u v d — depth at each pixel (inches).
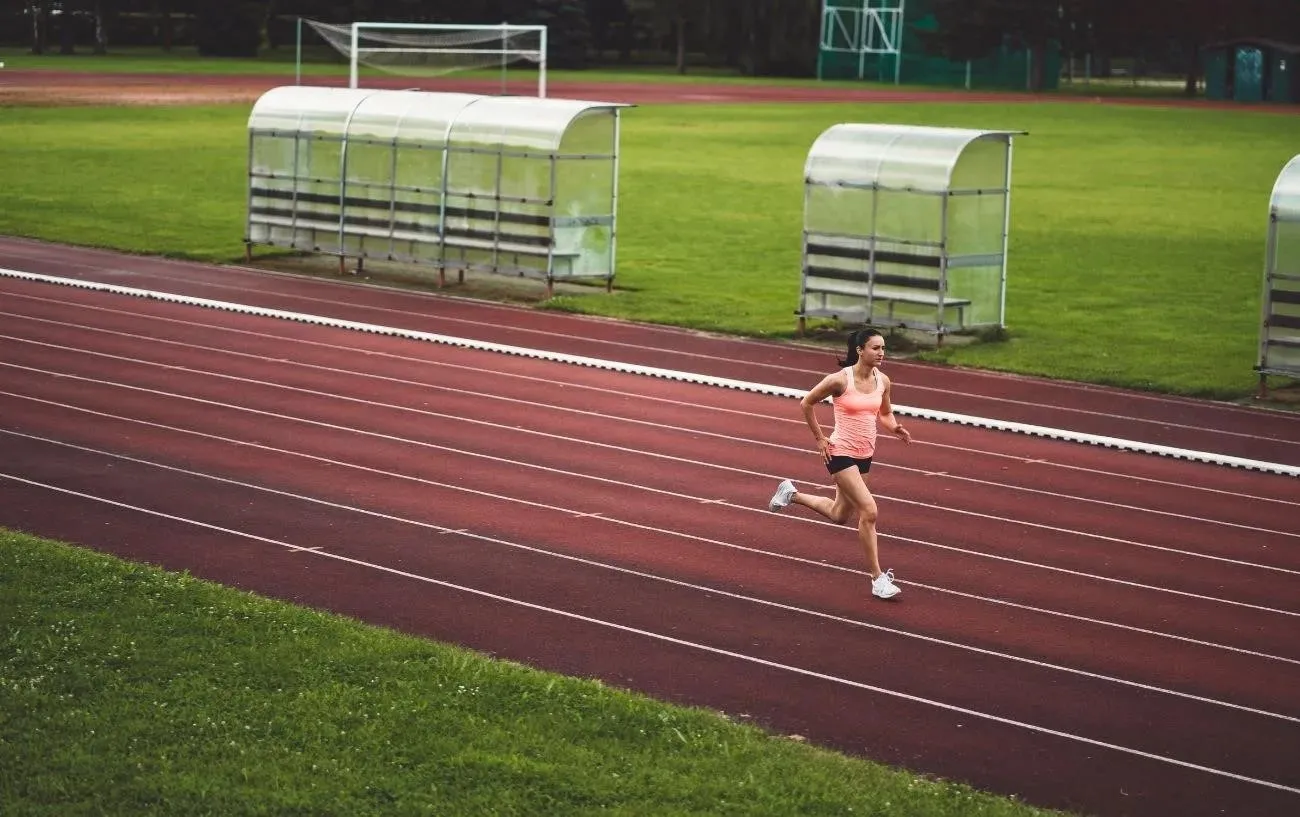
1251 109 3511.3
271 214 1272.1
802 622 490.3
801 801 345.7
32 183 1705.2
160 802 337.7
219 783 345.4
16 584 470.0
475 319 1051.3
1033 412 825.5
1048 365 943.7
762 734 388.8
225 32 4471.0
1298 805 370.6
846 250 1021.2
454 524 585.0
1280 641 490.3
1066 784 378.3
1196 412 840.3
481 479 652.7
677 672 443.2
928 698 431.2
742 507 622.5
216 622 446.6
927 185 984.9
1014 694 436.8
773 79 4507.9
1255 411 847.7
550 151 1122.7
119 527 565.3
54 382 816.3
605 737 378.9
